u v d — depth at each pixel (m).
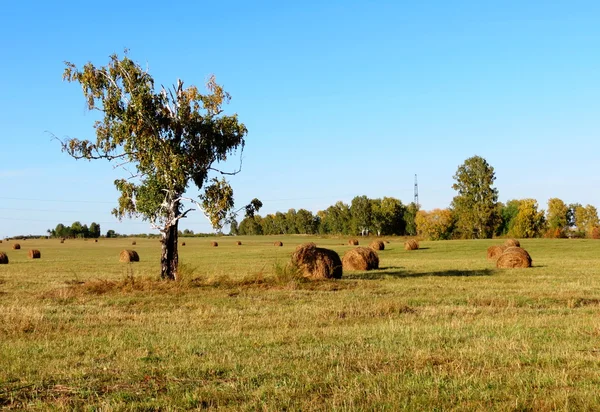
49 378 8.58
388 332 11.88
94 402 7.45
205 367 8.98
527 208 113.31
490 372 8.28
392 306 15.52
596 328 11.74
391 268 34.19
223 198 24.19
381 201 148.62
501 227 124.31
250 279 23.38
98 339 11.71
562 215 127.50
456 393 7.39
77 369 9.07
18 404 7.39
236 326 13.17
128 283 22.03
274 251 66.00
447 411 6.81
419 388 7.62
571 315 14.16
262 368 8.86
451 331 11.88
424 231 112.94
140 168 24.72
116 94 23.73
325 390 7.71
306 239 136.75
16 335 12.41
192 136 24.47
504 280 24.25
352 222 144.50
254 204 25.19
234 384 7.97
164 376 8.62
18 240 151.38
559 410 6.67
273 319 14.17
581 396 7.16
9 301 18.69
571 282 23.02
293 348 10.43
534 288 20.94
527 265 33.25
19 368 9.22
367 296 18.91
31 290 22.30
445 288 21.14
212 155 24.94
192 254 62.66
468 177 107.69
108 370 8.98
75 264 45.84
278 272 23.53
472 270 31.06
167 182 23.94
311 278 24.58
